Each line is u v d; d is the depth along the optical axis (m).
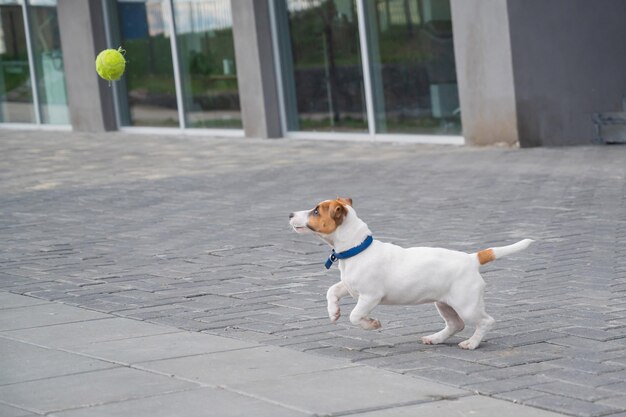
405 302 6.34
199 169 15.93
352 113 18.45
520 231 10.03
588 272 8.28
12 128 25.39
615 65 16.31
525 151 15.45
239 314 7.42
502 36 15.56
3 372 6.02
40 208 13.02
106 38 22.62
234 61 20.20
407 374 5.80
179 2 21.14
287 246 9.95
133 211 12.48
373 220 11.03
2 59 25.44
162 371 5.94
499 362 6.00
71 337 6.84
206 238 10.54
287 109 19.61
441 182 13.24
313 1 18.77
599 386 5.47
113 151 19.05
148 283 8.59
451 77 16.80
